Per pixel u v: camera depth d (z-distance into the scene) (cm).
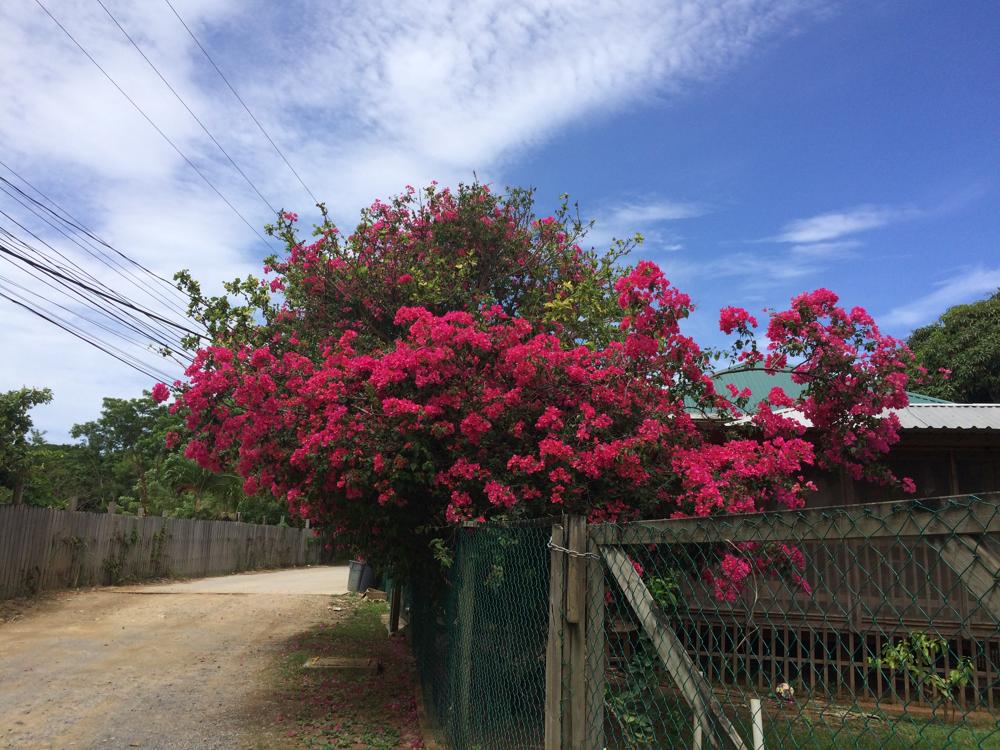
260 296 951
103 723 680
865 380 618
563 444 569
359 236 1024
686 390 638
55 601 1432
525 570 386
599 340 898
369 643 1136
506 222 1070
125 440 4825
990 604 156
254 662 984
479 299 967
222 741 631
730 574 292
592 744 282
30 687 813
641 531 263
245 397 697
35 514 1471
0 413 1509
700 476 543
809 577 552
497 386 642
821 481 913
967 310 1847
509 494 554
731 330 636
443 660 600
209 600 1575
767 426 653
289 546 3012
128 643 1095
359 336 889
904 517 175
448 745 547
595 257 1077
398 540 718
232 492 2734
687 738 280
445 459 645
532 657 371
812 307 619
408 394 647
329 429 642
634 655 313
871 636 592
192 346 874
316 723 687
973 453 923
